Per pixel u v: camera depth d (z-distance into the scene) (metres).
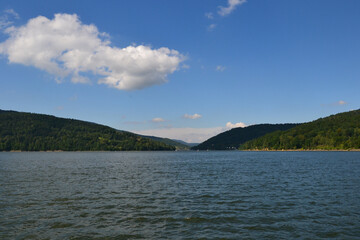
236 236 17.80
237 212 23.95
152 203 27.77
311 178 47.94
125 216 22.69
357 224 20.16
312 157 136.88
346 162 92.50
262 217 22.28
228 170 67.75
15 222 20.84
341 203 27.23
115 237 17.67
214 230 19.03
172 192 34.47
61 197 30.84
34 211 24.23
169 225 20.23
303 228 19.36
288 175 53.56
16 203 27.53
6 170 67.44
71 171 65.25
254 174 56.50
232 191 35.09
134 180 47.00
